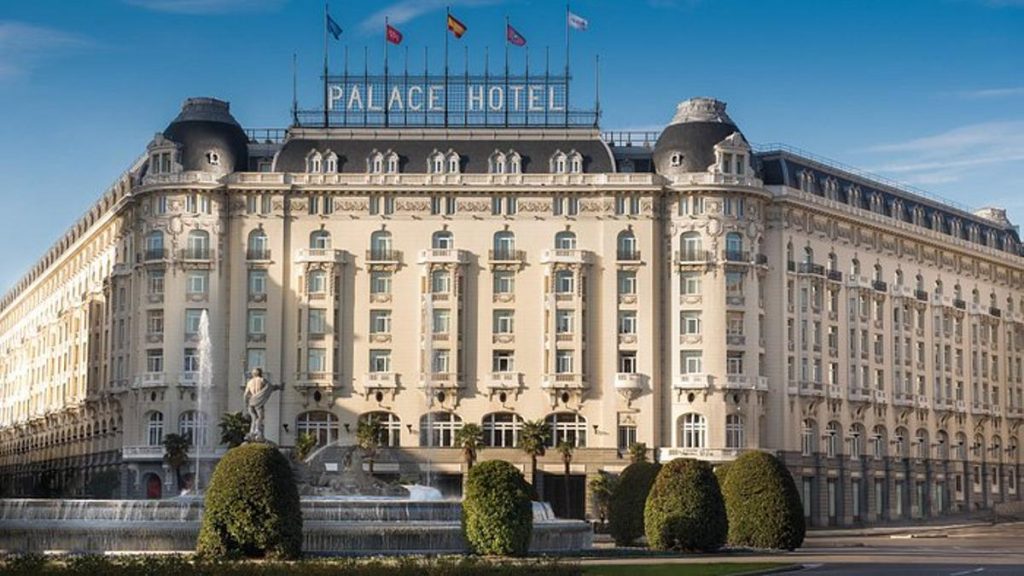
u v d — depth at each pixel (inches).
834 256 6673.2
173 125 6245.1
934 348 7347.4
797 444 6323.8
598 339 6112.2
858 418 6742.1
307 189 6122.1
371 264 6107.3
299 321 6067.9
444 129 6294.3
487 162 6186.0
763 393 6190.9
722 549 3368.6
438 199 6156.5
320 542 3117.6
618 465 6003.9
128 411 6200.8
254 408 3747.5
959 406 7519.7
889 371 6978.4
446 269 6092.5
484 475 3014.3
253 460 2844.5
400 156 6195.9
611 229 6151.6
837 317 6653.5
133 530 3179.1
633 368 6102.4
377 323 6122.1
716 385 6053.2
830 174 6771.7
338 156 6195.9
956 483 7490.2
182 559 2503.7
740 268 6151.6
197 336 6053.2
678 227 6151.6
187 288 6067.9
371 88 6535.4
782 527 3476.9
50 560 2427.4
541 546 3292.3
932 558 3280.0
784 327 6289.4
